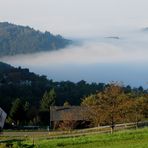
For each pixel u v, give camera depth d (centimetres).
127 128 7650
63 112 12025
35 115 14362
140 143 5197
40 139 6256
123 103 7875
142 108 8519
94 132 7069
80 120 11050
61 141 5556
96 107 8088
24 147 5206
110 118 7825
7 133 9575
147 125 8062
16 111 13525
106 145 5219
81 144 5403
